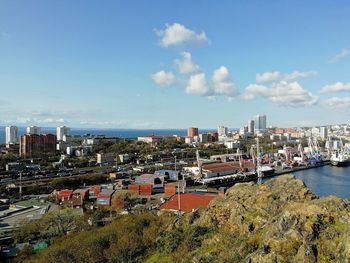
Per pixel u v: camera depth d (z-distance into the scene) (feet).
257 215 160.86
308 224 119.14
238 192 187.01
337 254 105.60
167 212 336.29
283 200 164.86
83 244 222.07
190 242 168.25
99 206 454.81
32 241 306.55
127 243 200.85
